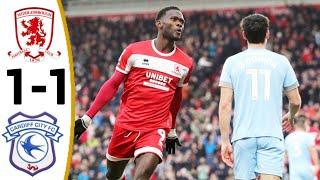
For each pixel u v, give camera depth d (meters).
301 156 17.48
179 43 46.91
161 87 10.12
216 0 50.88
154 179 27.47
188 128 31.77
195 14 50.66
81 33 52.06
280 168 9.47
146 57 10.10
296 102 9.77
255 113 9.50
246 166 9.54
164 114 10.19
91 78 43.66
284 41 46.25
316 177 17.53
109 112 34.34
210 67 42.09
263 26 9.65
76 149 29.89
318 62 42.50
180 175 27.67
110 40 51.00
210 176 27.33
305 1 49.66
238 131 9.55
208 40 47.41
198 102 36.72
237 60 9.64
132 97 10.16
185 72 10.20
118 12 52.56
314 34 46.75
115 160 10.57
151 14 51.91
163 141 10.11
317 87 36.69
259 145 9.48
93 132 31.31
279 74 9.60
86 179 27.70
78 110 36.94
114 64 46.81
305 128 17.75
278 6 49.72
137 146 10.13
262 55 9.63
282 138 9.55
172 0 51.47
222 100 9.59
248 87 9.54
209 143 29.70
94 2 52.62
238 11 50.38
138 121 10.12
